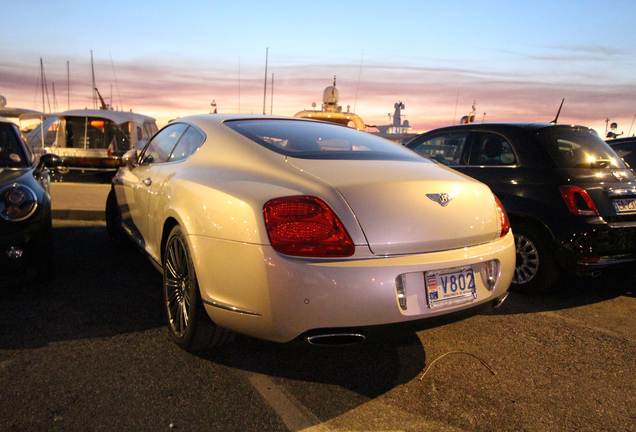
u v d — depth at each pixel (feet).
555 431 6.43
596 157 12.42
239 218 6.68
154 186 10.05
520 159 12.69
